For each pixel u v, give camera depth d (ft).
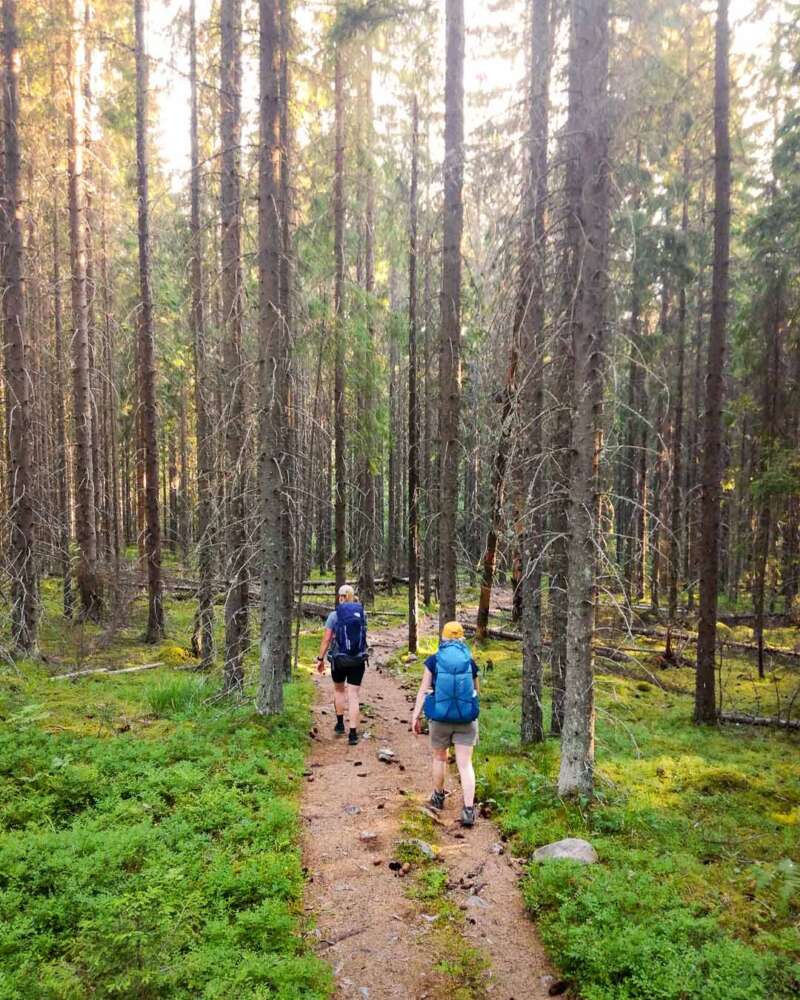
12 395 37.78
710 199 64.95
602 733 32.37
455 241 31.89
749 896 16.38
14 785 19.65
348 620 28.58
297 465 34.86
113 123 50.75
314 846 18.63
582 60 20.26
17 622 38.55
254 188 32.19
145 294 47.93
